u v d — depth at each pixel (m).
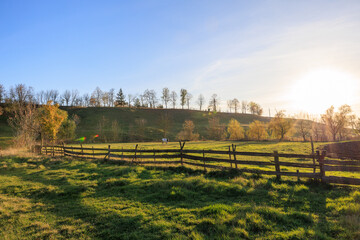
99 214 6.60
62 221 6.27
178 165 13.23
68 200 8.22
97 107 125.25
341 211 5.97
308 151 26.80
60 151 23.70
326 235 4.68
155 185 8.98
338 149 26.16
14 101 78.00
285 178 9.95
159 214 6.38
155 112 125.94
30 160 19.17
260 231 5.07
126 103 146.50
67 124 60.28
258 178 9.97
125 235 5.23
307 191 7.99
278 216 5.61
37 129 33.72
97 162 16.92
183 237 4.86
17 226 5.99
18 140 33.53
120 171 12.34
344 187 8.18
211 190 8.37
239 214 5.77
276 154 9.79
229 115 137.00
